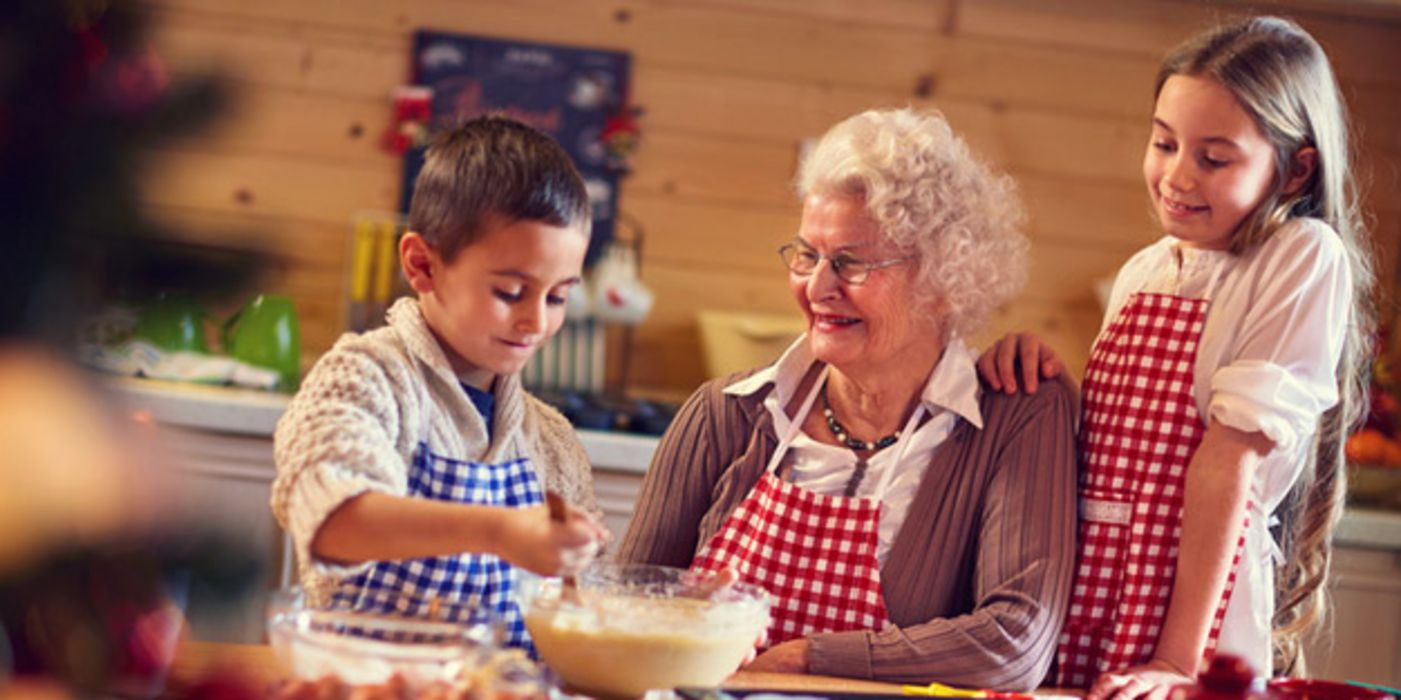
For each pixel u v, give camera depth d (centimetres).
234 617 63
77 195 59
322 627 119
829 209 169
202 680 76
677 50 374
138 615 61
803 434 178
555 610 134
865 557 168
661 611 135
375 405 141
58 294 59
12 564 56
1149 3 383
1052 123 384
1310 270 166
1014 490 168
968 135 383
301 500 130
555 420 170
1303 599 186
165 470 59
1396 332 377
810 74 378
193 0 358
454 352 153
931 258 167
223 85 62
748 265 379
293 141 363
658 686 133
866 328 169
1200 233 169
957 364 174
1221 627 171
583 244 148
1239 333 169
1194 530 163
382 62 365
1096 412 176
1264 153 166
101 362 60
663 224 376
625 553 181
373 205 366
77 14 60
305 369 361
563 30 371
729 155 377
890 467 171
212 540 61
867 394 175
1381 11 376
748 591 146
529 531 120
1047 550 164
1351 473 325
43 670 60
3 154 58
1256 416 161
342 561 130
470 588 149
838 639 158
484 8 368
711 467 181
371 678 113
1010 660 158
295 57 362
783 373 180
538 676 115
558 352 359
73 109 59
